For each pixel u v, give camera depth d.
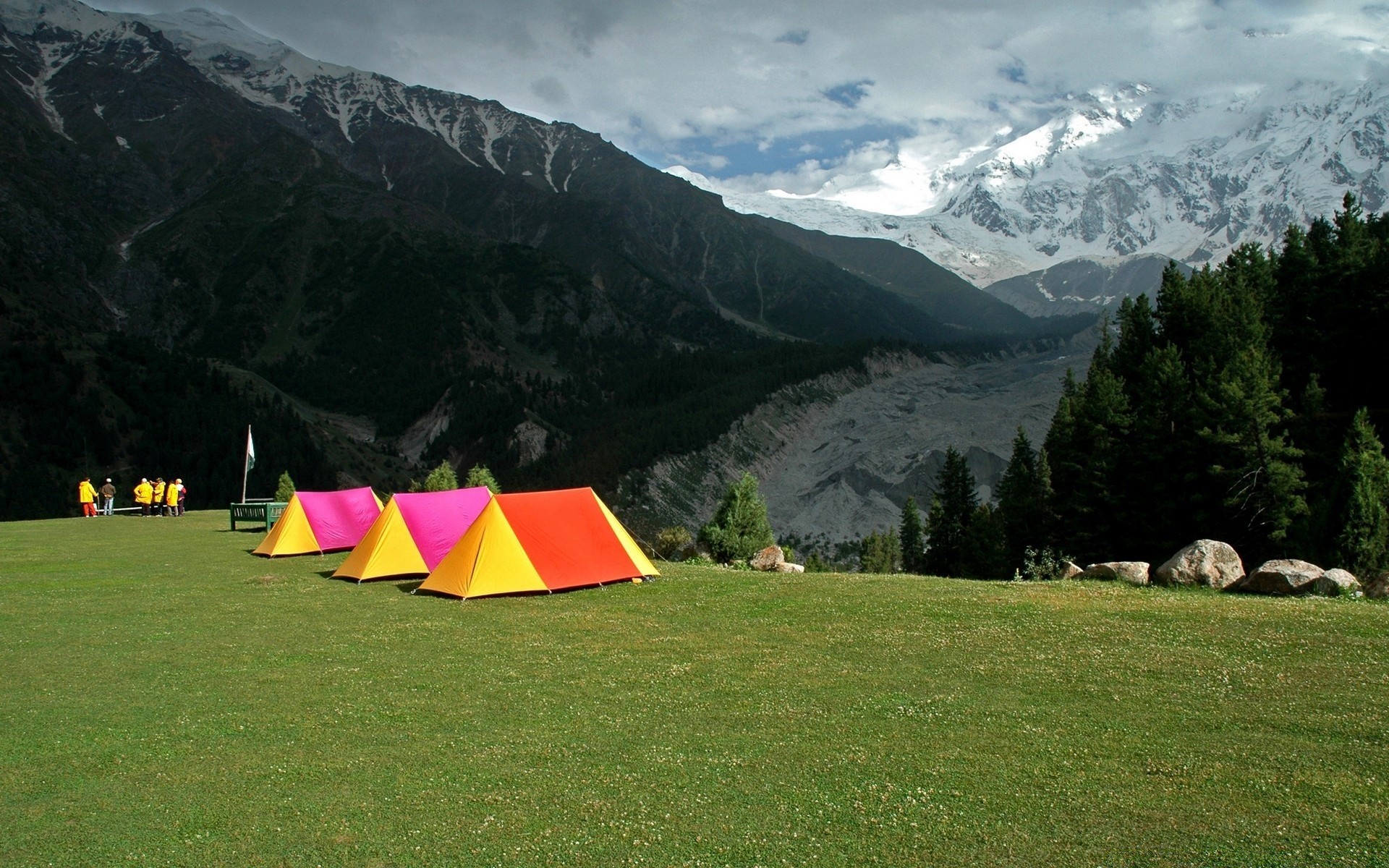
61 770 11.30
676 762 11.17
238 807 10.20
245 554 33.94
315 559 32.22
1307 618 17.95
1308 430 47.62
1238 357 46.69
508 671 15.59
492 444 183.50
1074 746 11.37
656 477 150.00
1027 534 59.59
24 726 12.94
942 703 13.24
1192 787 10.08
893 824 9.35
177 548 36.31
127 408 148.50
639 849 8.98
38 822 9.89
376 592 24.20
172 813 10.06
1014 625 18.14
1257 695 13.21
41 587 25.42
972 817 9.48
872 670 15.14
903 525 88.81
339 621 20.12
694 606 21.19
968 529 64.94
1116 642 16.53
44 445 128.62
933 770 10.73
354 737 12.34
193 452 141.38
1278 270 61.12
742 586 24.28
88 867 8.91
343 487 154.12
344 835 9.46
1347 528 30.34
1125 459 51.53
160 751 11.92
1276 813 9.40
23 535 42.44
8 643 18.08
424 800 10.26
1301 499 42.66
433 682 14.93
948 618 18.92
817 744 11.70
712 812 9.75
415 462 190.88
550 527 24.58
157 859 9.05
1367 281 53.34
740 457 167.50
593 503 26.05
